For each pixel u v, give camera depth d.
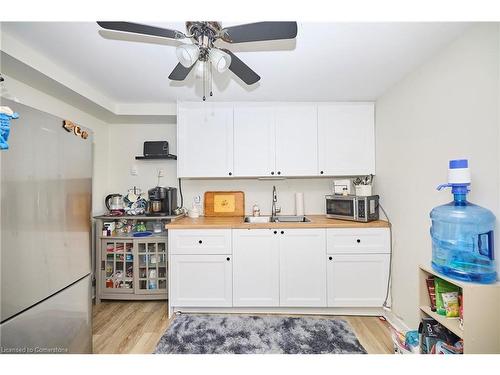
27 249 1.09
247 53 1.57
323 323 2.03
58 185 1.26
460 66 1.38
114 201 2.63
